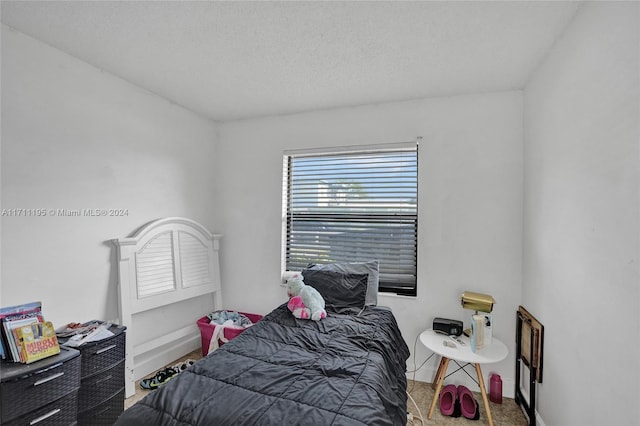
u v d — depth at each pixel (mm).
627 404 1160
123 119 2434
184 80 2438
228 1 1531
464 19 1642
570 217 1634
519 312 2361
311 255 3141
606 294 1305
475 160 2553
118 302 2334
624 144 1190
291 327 2035
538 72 2123
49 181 1969
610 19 1282
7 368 1480
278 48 1961
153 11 1619
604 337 1317
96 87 2238
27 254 1857
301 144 3115
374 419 1100
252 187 3293
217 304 3271
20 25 1756
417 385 2570
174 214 2898
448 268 2598
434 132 2668
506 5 1529
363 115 2891
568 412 1628
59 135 2023
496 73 2223
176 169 2922
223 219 3398
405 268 2812
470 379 2510
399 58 2057
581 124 1526
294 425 1047
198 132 3188
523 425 2076
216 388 1286
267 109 3035
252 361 1536
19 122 1824
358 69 2217
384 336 1954
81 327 2008
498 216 2484
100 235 2266
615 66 1249
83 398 1789
